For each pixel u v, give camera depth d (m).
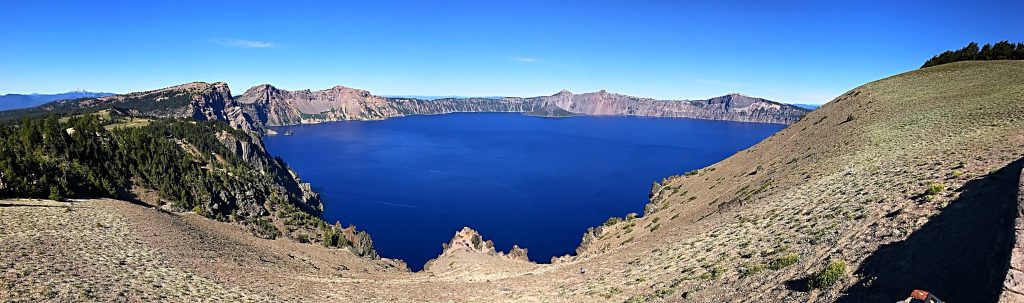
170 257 50.03
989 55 118.19
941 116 59.31
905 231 25.12
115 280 37.50
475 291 48.12
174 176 109.44
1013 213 16.27
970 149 38.25
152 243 55.03
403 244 127.75
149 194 100.69
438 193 182.88
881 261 22.97
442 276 66.25
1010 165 28.66
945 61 128.75
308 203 157.75
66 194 77.25
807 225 34.31
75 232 52.47
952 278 18.33
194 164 127.75
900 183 35.00
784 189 50.91
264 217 115.75
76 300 31.25
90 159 100.75
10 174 70.19
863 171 44.38
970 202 24.97
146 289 36.59
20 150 93.12
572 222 143.12
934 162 37.88
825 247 28.22
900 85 95.56
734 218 47.44
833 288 22.61
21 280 33.19
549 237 130.62
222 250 63.00
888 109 77.00
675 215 70.12
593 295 37.72
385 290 49.69
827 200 38.91
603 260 53.53
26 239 45.38
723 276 31.17
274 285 46.94
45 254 41.41
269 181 145.38
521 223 142.38
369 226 142.38
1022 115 45.16
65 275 36.38
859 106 89.25
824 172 50.69
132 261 45.00
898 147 49.69
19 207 60.66
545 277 50.97
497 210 156.75
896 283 20.19
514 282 51.19
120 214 69.19
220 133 187.75
